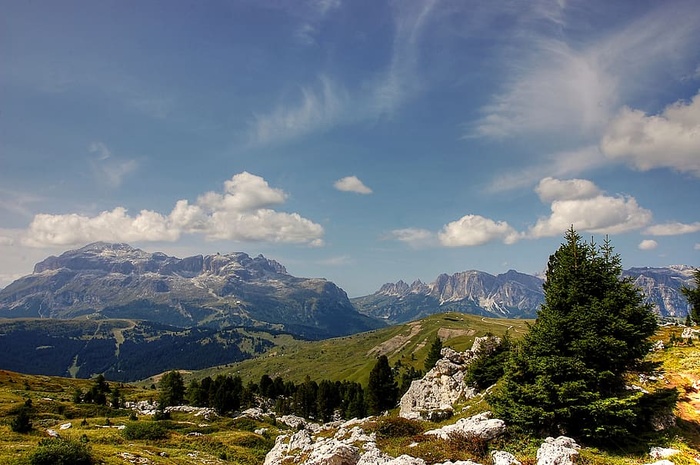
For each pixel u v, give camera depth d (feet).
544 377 105.40
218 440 275.39
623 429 95.76
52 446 147.43
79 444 156.76
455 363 248.73
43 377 625.41
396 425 131.95
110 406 390.42
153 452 211.41
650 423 104.99
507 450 100.83
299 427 378.94
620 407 98.22
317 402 501.56
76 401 394.52
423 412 175.22
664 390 112.78
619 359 104.32
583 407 97.91
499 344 214.48
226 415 426.10
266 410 506.89
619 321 105.91
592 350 104.47
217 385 485.97
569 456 84.02
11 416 281.54
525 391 107.14
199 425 327.06
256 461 239.71
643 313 109.50
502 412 111.65
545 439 99.14
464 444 102.73
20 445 163.84
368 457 99.86
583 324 107.14
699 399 124.26
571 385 99.45
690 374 142.61
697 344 182.50
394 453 103.55
